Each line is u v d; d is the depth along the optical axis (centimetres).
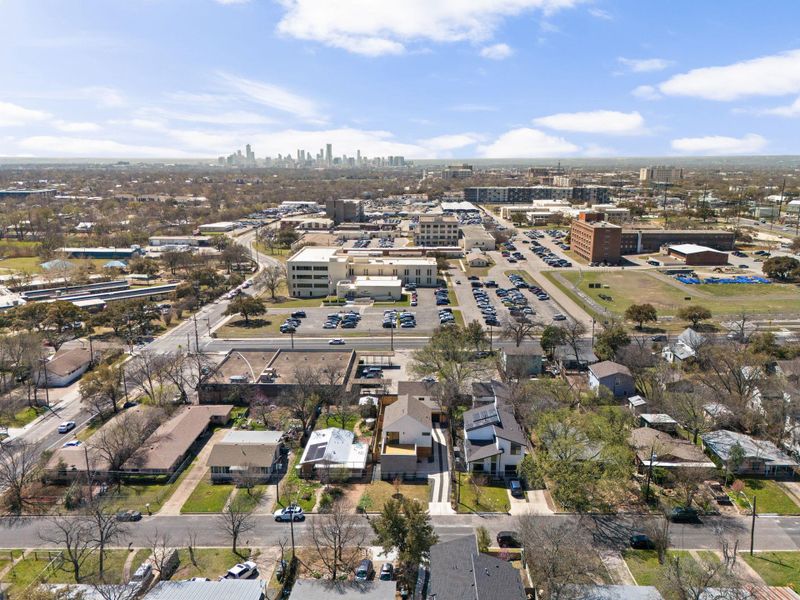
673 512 6600
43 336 13175
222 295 17738
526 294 17388
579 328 12219
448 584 4909
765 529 6425
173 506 6912
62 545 6203
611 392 9575
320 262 17600
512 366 10506
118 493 7169
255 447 7744
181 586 5159
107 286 18375
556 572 5200
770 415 8556
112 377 9944
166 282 19550
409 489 7312
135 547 6166
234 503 6944
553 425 7550
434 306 16212
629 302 16400
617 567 5800
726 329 13638
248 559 5956
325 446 7888
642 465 7538
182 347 12781
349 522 6200
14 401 9631
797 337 12700
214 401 9688
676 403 8694
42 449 8156
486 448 7781
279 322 14788
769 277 19038
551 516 6706
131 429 8150
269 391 9606
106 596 4988
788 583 5531
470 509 6862
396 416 8075
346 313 15588
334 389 9344
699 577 5053
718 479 7400
